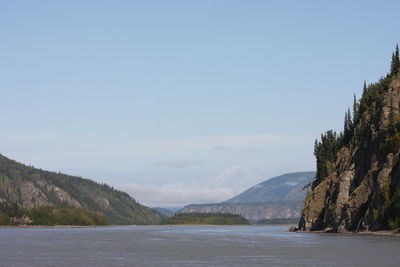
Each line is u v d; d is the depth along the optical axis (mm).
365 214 172250
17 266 81125
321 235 178250
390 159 166000
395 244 115938
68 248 120938
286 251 107812
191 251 111062
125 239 169000
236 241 154125
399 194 154250
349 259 86625
